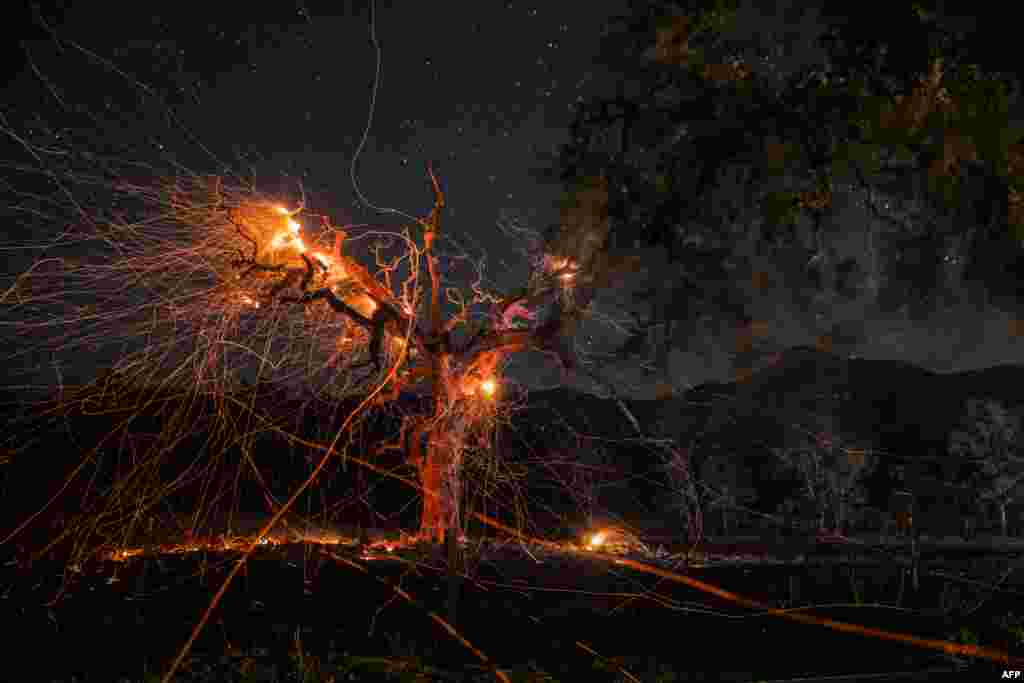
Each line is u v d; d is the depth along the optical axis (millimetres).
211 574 10305
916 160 9008
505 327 13641
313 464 18781
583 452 22812
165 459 17469
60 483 15719
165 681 6902
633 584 11352
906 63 8359
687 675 7887
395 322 13414
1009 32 8094
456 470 13734
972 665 8352
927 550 16953
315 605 9297
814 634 9375
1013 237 9031
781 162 9062
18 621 8297
